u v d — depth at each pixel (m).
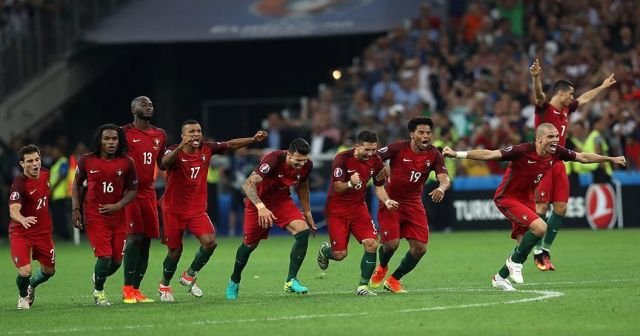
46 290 40.03
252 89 87.62
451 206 66.88
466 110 70.50
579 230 64.12
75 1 82.19
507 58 73.69
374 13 80.38
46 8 80.38
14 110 77.81
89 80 83.00
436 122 66.31
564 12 76.25
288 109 87.00
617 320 27.47
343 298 33.41
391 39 77.81
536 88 39.62
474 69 74.00
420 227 34.91
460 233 64.94
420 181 34.88
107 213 33.09
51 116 82.06
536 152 34.62
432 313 29.11
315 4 82.44
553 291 33.84
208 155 34.28
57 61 80.94
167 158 33.47
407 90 74.25
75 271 47.47
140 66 86.75
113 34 81.31
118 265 34.09
